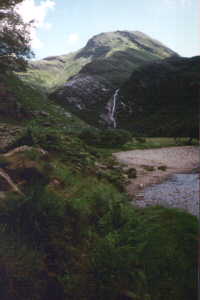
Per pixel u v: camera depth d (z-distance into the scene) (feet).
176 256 8.72
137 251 9.30
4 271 7.14
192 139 104.58
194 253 8.80
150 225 11.43
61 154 26.00
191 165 44.73
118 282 7.84
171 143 98.63
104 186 20.36
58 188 13.64
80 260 8.59
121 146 80.74
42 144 25.27
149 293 7.66
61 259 8.36
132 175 32.40
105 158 47.55
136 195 22.81
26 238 8.54
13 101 74.95
